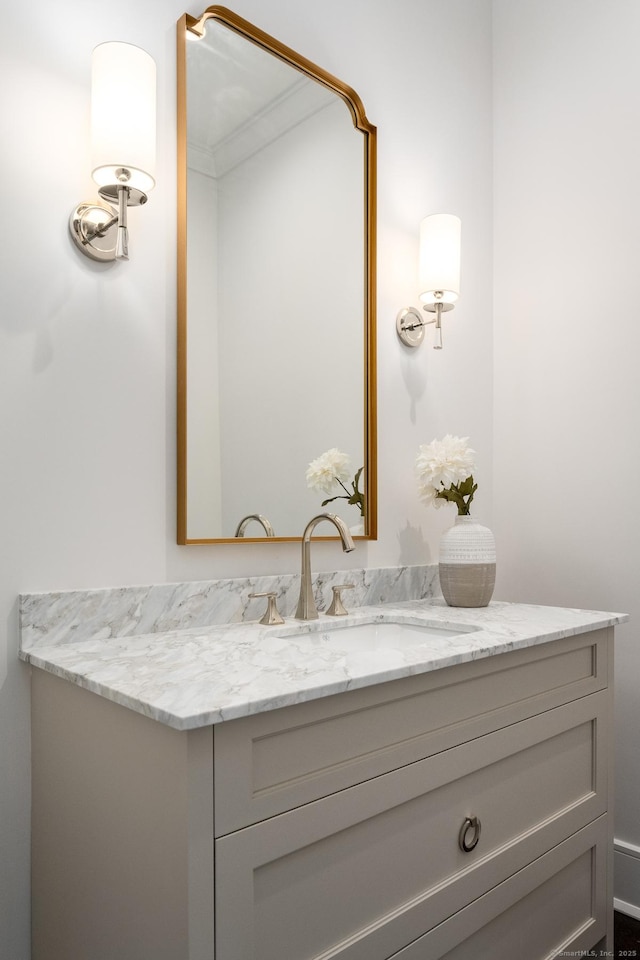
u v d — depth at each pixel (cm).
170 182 148
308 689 94
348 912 103
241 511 155
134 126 124
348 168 185
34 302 127
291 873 95
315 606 155
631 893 189
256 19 167
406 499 199
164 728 88
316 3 181
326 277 178
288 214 170
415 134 207
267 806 92
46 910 118
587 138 210
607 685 164
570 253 213
